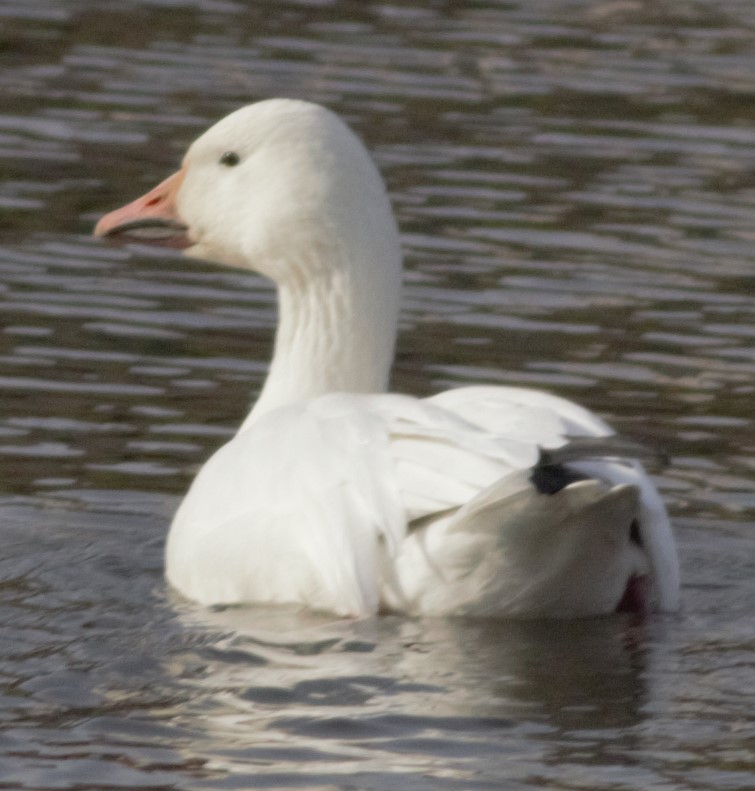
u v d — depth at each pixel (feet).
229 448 33.45
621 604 31.27
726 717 27.35
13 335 48.85
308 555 30.73
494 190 61.00
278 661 29.35
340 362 36.04
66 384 45.83
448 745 26.16
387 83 71.97
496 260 55.11
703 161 64.75
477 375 46.88
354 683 28.40
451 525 28.91
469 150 64.69
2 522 37.70
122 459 41.63
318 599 31.22
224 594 32.42
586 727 26.84
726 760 25.68
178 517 33.94
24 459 41.32
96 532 37.40
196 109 68.13
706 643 30.60
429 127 67.00
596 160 64.44
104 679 28.63
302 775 25.14
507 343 49.14
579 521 28.73
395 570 29.86
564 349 48.75
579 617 30.81
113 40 77.15
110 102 68.85
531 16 83.92
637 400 45.62
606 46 78.89
